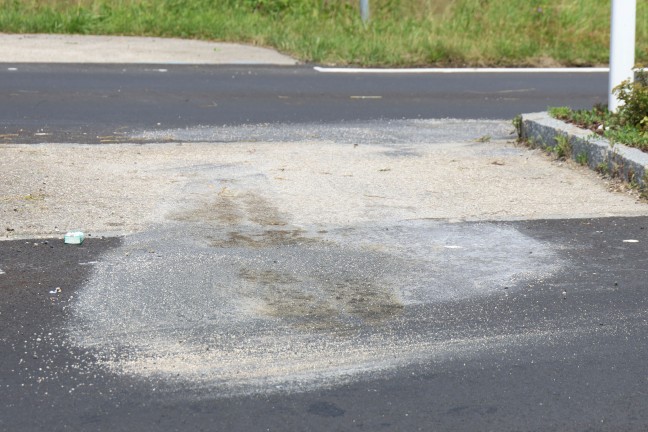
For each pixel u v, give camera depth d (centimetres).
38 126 1423
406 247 845
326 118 1540
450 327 659
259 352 614
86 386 564
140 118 1509
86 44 2288
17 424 518
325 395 555
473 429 516
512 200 1016
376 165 1191
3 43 2253
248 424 520
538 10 2603
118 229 891
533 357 611
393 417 529
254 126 1459
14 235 864
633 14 1266
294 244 850
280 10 2767
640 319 676
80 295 711
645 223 924
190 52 2236
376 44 2253
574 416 532
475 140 1369
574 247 846
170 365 593
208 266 783
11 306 688
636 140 1117
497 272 776
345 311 687
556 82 1988
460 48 2252
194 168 1159
